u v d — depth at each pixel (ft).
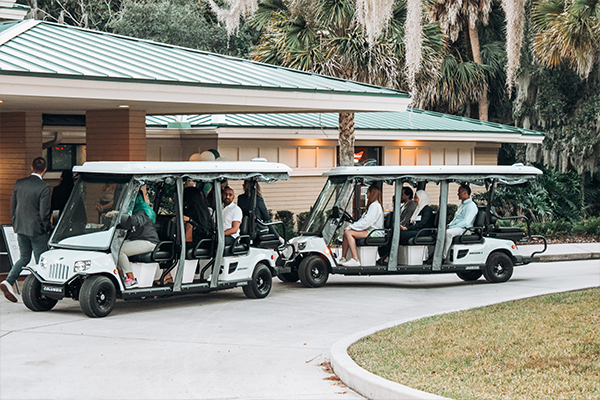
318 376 19.97
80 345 23.40
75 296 28.96
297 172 63.93
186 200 31.65
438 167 37.70
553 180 71.97
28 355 22.07
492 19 92.63
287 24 59.88
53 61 33.01
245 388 18.75
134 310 30.01
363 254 37.37
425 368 19.54
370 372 19.01
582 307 28.17
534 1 76.59
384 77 55.31
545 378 18.22
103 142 42.42
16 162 40.50
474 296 34.12
